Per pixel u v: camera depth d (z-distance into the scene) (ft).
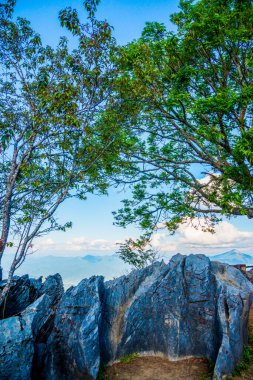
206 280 35.99
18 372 28.32
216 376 28.76
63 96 32.27
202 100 45.19
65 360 30.63
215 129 48.47
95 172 45.44
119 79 37.45
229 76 57.72
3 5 35.73
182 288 36.40
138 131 58.85
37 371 31.04
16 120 37.27
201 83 58.13
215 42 51.47
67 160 37.99
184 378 29.94
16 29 37.27
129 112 40.70
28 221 32.91
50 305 38.63
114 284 39.65
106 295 38.19
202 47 53.26
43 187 36.45
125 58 37.63
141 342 35.24
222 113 47.34
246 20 51.01
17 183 36.37
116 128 41.39
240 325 33.04
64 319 32.91
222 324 32.07
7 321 30.73
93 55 35.99
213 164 55.42
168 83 55.98
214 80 57.82
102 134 40.98
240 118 53.06
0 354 28.25
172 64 55.77
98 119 41.98
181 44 54.03
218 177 56.90
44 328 34.06
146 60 48.78
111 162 53.67
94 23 35.53
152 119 55.77
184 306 35.53
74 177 37.01
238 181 50.39
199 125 53.72
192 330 34.50
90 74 36.11
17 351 28.84
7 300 40.68
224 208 49.32
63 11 34.63
